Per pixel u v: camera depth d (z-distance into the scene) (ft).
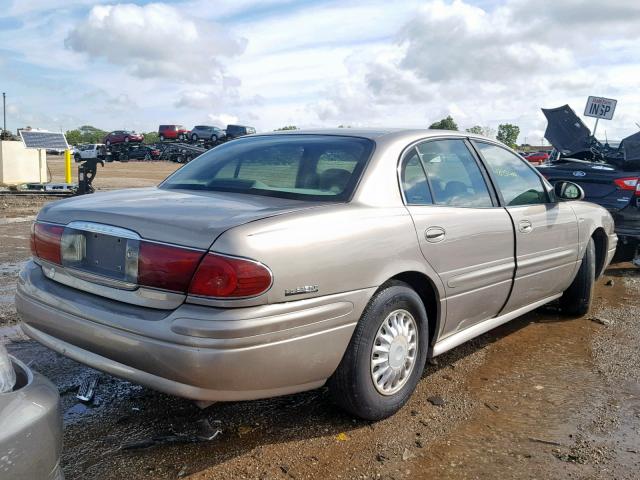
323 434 10.44
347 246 9.62
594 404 11.94
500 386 12.77
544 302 16.06
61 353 9.90
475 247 12.41
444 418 11.22
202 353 8.21
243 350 8.36
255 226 8.72
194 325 8.26
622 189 24.63
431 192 11.93
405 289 10.82
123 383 12.37
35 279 10.61
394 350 10.80
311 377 9.50
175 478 9.00
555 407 11.78
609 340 15.93
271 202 10.19
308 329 9.09
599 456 9.97
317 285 9.16
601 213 18.49
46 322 10.01
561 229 15.69
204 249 8.47
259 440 10.18
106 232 9.39
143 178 77.97
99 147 137.28
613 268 25.90
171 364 8.35
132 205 10.00
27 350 13.93
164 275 8.65
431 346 12.09
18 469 6.05
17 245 27.12
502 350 15.05
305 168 11.34
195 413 11.10
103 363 9.21
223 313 8.33
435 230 11.36
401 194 11.19
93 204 10.36
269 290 8.55
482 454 9.97
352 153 11.37
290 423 10.80
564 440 10.50
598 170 25.38
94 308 9.30
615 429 10.92
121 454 9.64
